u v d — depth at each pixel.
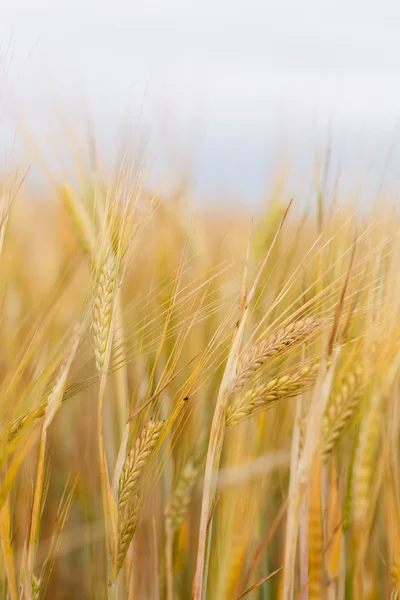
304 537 0.82
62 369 0.80
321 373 0.75
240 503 0.86
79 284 0.94
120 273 0.81
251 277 0.89
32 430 0.79
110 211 0.83
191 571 0.97
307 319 0.79
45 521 1.03
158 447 0.81
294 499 0.77
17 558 0.89
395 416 0.79
